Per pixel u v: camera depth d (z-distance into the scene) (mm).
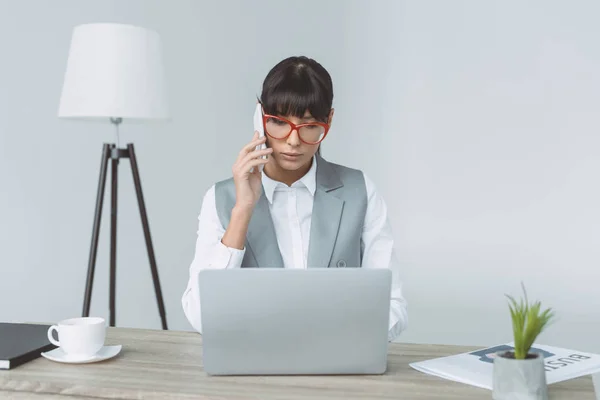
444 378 1369
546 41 3629
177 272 3912
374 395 1262
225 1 3859
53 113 3725
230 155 3883
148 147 3881
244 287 1337
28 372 1397
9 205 3717
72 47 2789
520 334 1202
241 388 1299
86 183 3787
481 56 3691
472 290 3760
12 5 3682
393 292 1790
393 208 3814
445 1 3707
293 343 1363
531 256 3693
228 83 3869
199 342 1653
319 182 1863
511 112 3678
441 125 3744
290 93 1621
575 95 3617
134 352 1559
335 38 3812
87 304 3125
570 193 3645
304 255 1860
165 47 3893
